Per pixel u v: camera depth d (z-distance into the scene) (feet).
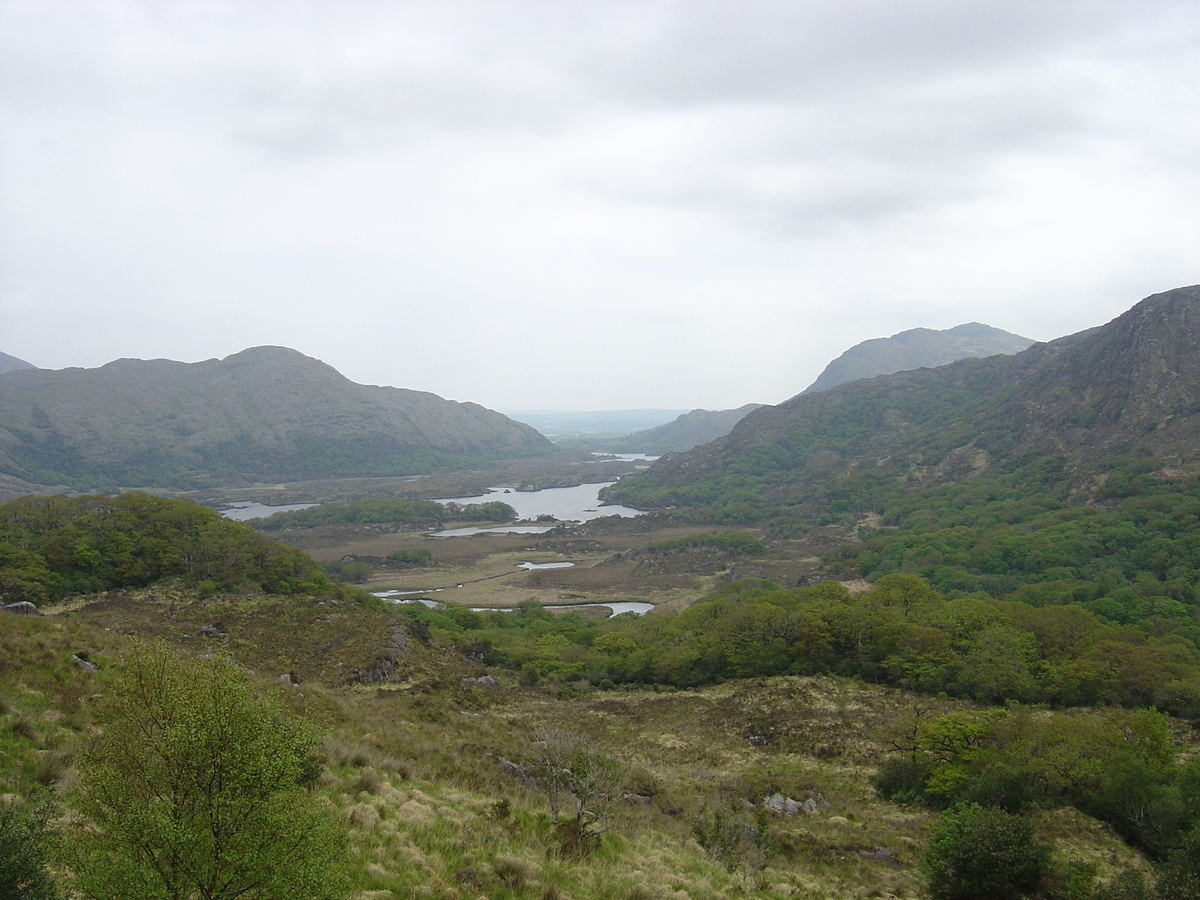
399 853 66.08
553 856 78.64
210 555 338.54
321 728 99.19
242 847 37.22
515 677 288.30
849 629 268.82
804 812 147.64
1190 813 128.36
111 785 37.93
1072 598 345.51
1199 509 426.92
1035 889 103.50
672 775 168.35
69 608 267.59
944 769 157.69
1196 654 252.21
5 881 37.83
